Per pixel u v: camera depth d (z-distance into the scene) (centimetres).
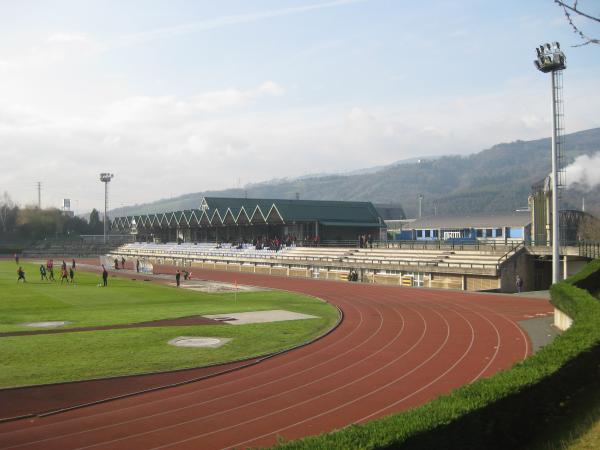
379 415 1619
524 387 1202
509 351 2406
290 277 6988
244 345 2603
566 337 1639
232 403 1733
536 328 2919
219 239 11544
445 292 4828
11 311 3756
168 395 1812
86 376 2023
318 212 8725
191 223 11569
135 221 14850
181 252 10794
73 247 14262
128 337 2778
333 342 2694
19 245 15625
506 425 1144
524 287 5147
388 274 6053
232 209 10525
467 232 7825
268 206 9656
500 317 3331
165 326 3138
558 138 3991
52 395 1798
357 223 8875
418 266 5647
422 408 1089
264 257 8231
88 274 7362
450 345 2572
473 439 1065
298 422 1561
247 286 5791
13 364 2192
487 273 5006
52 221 17388
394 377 2034
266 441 1417
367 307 3966
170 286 5750
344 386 1925
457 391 1184
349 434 959
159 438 1437
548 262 5362
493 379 1252
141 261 8612
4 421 1555
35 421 1560
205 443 1404
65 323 3238
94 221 19062
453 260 5703
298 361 2295
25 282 5956
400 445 933
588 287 3175
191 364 2222
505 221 7400
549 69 4003
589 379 1512
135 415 1614
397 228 11681
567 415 1323
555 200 3938
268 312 3728
